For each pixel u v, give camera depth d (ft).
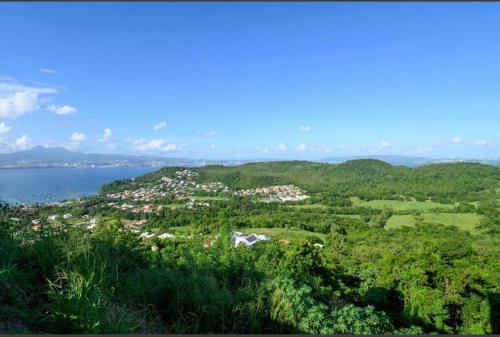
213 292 12.07
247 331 11.07
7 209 14.21
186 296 11.74
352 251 121.80
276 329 11.50
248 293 12.54
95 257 11.50
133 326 9.40
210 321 11.04
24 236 12.28
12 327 8.27
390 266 62.54
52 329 8.45
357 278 63.98
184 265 16.34
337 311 13.42
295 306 12.61
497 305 52.26
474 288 55.62
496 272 62.08
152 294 11.76
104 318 8.76
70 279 9.86
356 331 12.50
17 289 9.40
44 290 10.11
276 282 13.69
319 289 18.78
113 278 12.05
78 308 8.54
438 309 46.50
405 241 133.39
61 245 11.71
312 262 42.75
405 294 54.03
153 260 16.83
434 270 60.39
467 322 52.11
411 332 13.57
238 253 20.07
